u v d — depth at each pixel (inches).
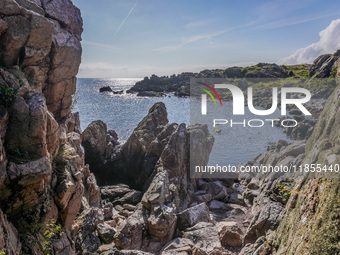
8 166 246.5
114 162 864.3
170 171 686.5
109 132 1178.6
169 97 3932.1
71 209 348.5
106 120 2015.3
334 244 154.1
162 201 486.6
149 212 476.4
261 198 581.9
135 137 845.8
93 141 853.2
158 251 431.2
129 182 832.3
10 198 253.1
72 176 361.1
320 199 182.7
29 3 345.7
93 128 860.0
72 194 350.6
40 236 281.3
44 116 274.5
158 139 823.7
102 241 441.4
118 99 3636.8
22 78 307.1
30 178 253.6
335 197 164.1
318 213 178.1
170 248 417.7
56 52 380.2
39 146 272.7
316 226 170.2
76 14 437.1
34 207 283.6
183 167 714.2
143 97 3956.7
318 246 162.2
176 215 501.7
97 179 845.8
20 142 261.9
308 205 206.2
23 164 253.6
